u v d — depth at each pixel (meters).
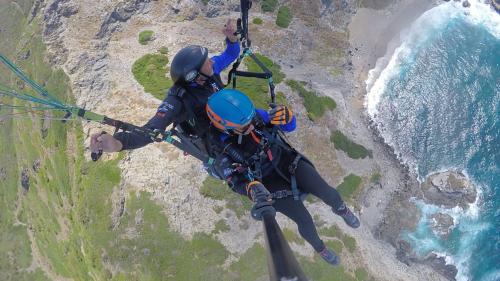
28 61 51.84
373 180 49.72
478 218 50.38
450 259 47.88
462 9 63.41
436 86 58.97
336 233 40.56
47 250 51.72
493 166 53.69
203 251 35.19
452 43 61.66
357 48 60.44
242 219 36.91
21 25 67.00
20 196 56.53
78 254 41.12
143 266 34.91
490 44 61.34
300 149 46.06
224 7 54.66
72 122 43.75
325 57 57.16
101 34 50.34
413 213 49.94
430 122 56.78
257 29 54.00
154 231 35.53
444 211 50.50
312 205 41.59
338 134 49.53
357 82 58.56
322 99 50.75
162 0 53.44
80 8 51.16
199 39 50.91
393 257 46.16
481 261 48.00
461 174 53.50
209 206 36.91
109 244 36.25
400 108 57.69
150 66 47.31
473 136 55.94
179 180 37.12
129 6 52.16
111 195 37.59
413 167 53.97
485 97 58.19
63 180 43.50
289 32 55.00
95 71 46.75
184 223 35.94
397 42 61.88
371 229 47.69
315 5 58.28
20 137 52.81
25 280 54.25
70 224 42.34
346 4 61.44
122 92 45.03
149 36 50.34
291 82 49.22
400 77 59.72
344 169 48.09
